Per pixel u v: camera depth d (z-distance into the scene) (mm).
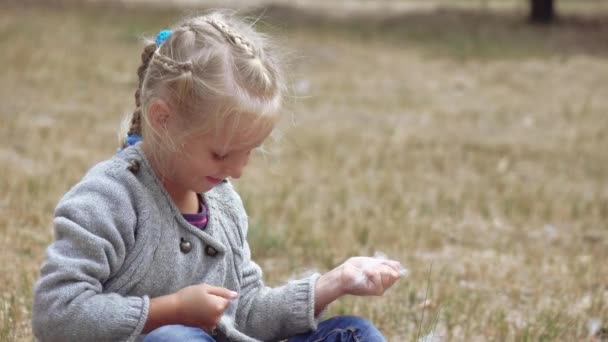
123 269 2477
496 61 16188
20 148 8180
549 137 11070
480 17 20969
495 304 4840
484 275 5461
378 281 2725
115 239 2424
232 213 2770
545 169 9305
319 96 12594
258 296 2793
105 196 2459
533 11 20422
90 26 16438
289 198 7180
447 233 6543
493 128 11453
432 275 5289
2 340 3693
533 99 13477
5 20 15938
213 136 2443
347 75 14281
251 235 5609
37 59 12922
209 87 2406
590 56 17172
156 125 2490
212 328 2455
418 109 12320
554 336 4188
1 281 4551
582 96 13828
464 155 9719
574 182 8766
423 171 8844
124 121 2840
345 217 6641
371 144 9969
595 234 6766
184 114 2441
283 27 18047
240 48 2486
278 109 2535
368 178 8312
